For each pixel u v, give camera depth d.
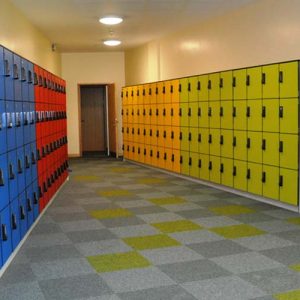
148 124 8.51
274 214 4.74
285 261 3.29
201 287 2.83
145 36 8.24
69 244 3.80
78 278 3.02
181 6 5.77
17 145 3.66
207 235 4.00
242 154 5.58
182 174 7.29
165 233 4.09
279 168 4.93
